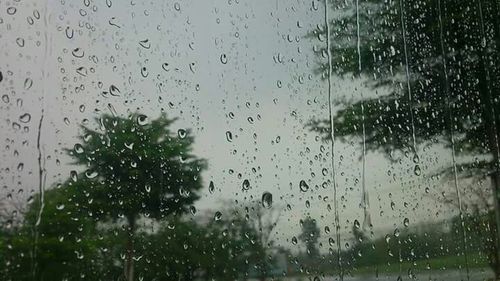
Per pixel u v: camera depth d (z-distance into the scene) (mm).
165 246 1787
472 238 4328
